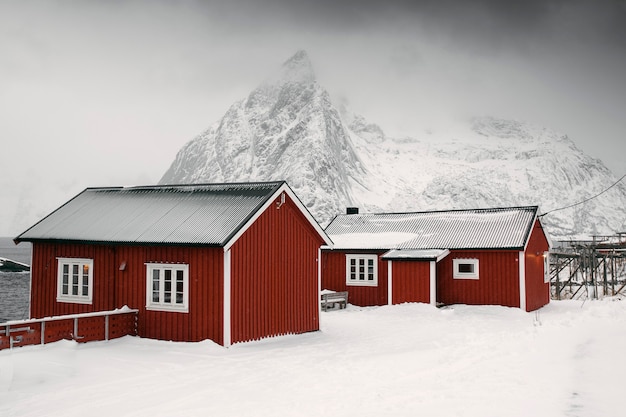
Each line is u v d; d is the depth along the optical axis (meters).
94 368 14.42
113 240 19.16
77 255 20.56
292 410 9.90
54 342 16.33
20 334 15.61
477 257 30.03
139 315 18.81
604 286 44.00
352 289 32.66
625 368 10.20
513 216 31.80
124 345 17.36
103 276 19.81
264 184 20.47
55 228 21.34
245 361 15.54
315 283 22.03
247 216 18.33
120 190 23.69
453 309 28.77
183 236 18.16
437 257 29.36
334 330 22.34
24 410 11.05
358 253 32.56
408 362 13.99
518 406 8.43
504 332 17.84
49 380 13.26
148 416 10.32
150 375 13.82
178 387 12.55
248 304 18.41
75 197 23.88
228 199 20.20
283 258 20.28
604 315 17.02
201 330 17.70
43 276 21.41
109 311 18.19
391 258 30.08
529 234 29.98
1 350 15.13
